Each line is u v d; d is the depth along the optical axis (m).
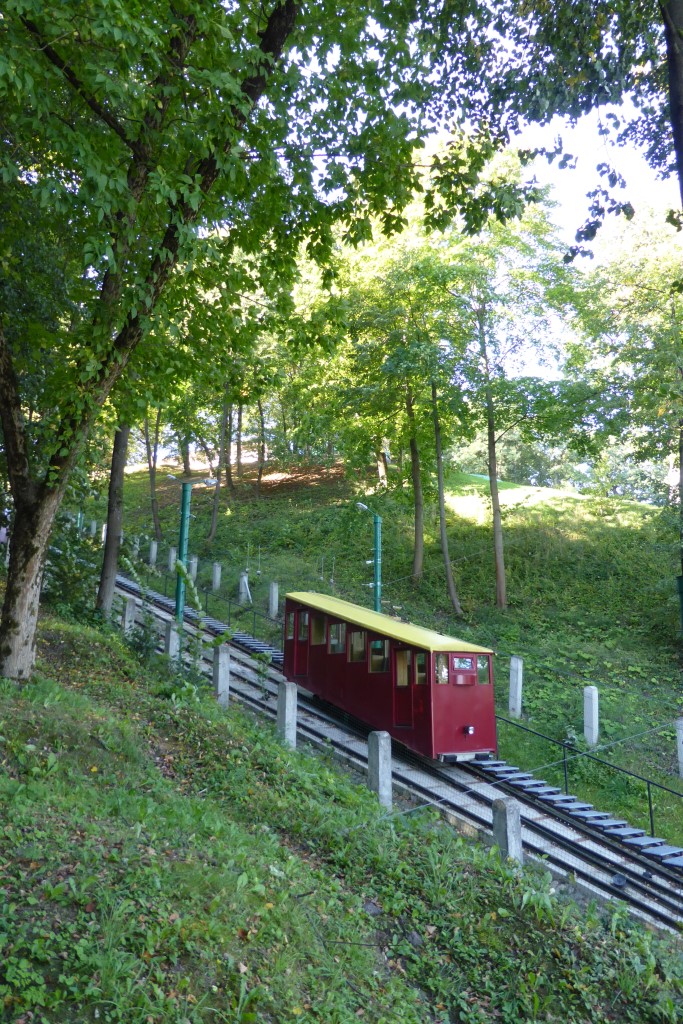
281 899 7.80
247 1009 6.01
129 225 11.52
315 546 37.97
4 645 12.14
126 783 10.07
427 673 17.78
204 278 15.06
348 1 13.91
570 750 18.70
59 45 10.98
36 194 9.91
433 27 13.09
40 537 12.37
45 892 6.37
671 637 25.02
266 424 47.72
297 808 11.23
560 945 8.38
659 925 11.27
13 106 11.59
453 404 28.59
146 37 9.99
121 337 12.30
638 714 20.72
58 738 10.42
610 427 25.28
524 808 15.52
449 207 15.05
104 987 5.55
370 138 14.89
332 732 19.00
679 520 25.78
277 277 16.23
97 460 14.73
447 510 39.62
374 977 7.39
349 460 37.25
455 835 12.34
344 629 20.77
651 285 23.62
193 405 37.06
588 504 37.97
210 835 9.08
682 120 7.73
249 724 16.38
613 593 28.55
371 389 29.47
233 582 34.28
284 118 14.42
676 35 7.75
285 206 15.45
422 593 31.31
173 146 11.74
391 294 28.12
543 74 11.52
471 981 7.84
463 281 27.31
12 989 5.27
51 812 7.98
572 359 27.16
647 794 16.80
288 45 14.42
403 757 18.39
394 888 9.12
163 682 16.42
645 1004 7.73
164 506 49.34
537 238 27.36
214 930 6.63
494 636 26.70
